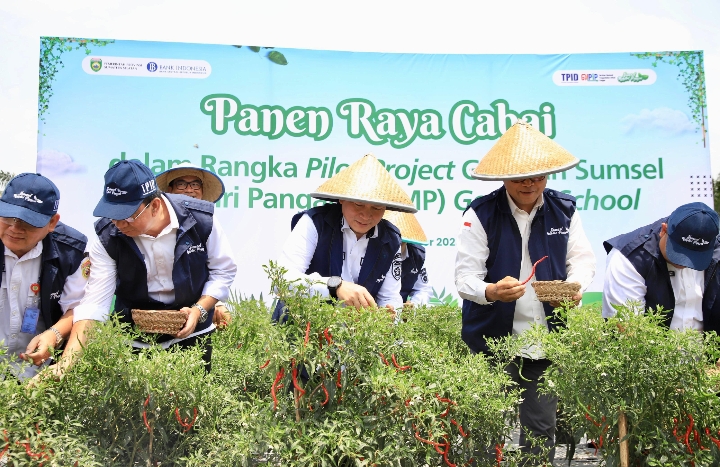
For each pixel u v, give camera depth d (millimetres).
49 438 2697
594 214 8508
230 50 8367
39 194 3406
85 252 3777
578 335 2951
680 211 3533
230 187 8281
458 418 2967
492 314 3941
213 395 3150
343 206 3584
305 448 2697
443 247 8516
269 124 8383
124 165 3400
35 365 3398
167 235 3623
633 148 8555
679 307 3684
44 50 8031
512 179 3756
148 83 8195
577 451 5293
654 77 8586
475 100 8617
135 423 3070
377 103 8555
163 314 3404
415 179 8539
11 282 3594
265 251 8281
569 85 8609
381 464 2738
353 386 2836
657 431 2850
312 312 2805
